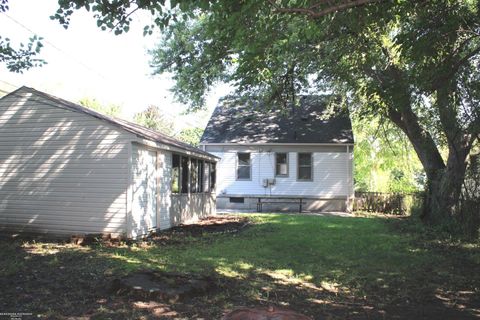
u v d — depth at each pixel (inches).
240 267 340.5
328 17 304.5
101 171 486.0
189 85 575.5
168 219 592.1
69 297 240.8
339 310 240.7
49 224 498.0
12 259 352.5
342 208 932.6
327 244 455.5
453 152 592.1
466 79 342.6
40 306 222.7
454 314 237.3
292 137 959.0
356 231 558.9
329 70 515.2
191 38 517.7
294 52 457.7
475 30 319.3
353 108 773.3
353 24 315.9
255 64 375.2
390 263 368.2
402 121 684.1
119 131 484.1
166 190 585.9
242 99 644.1
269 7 236.2
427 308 248.7
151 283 252.2
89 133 493.4
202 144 977.5
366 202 919.7
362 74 516.1
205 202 772.6
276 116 1026.7
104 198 482.9
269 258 381.1
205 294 254.2
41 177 505.0
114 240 462.6
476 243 474.3
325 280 309.7
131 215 479.8
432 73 326.6
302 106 1045.8
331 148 946.1
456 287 296.2
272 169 962.1
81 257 366.6
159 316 211.6
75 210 490.6
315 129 975.0
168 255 384.2
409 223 639.8
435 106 434.9
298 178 953.5
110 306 225.0
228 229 584.1
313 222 664.4
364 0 200.2
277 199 948.6
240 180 973.2
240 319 88.4
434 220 614.9
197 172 733.3
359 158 1353.3
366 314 234.2
